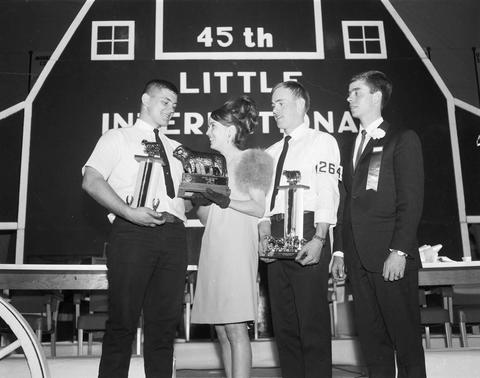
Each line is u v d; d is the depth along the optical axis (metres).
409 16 5.26
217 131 2.70
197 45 5.19
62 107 5.05
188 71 5.15
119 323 2.44
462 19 5.26
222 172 2.56
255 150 2.63
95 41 5.16
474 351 2.73
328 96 5.14
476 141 5.10
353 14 5.25
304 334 2.66
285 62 5.18
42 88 5.07
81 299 4.52
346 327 4.62
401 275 2.47
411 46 5.22
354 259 2.66
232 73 5.16
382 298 2.55
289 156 2.87
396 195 2.60
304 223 2.74
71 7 5.19
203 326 4.75
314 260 2.61
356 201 2.67
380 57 5.20
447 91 5.16
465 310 3.69
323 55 5.20
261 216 2.56
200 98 5.12
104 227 4.91
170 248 2.55
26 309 3.82
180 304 2.57
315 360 2.63
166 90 2.75
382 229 2.60
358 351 4.08
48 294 3.83
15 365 2.51
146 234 2.49
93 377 2.59
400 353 2.51
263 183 2.59
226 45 5.19
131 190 2.61
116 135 2.66
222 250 2.53
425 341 4.25
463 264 3.30
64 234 4.89
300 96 2.93
